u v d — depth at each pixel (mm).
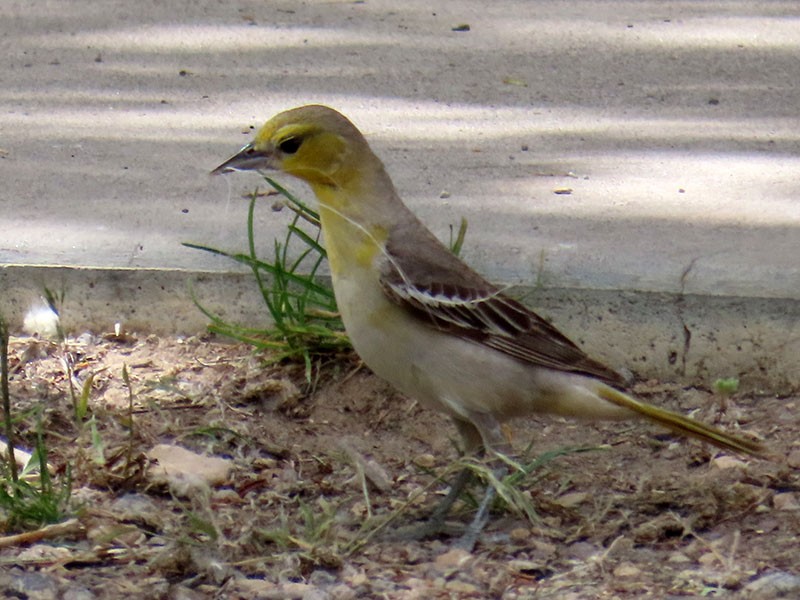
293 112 9852
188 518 9461
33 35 20641
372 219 9758
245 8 21984
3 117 17109
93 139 16266
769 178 14945
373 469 10406
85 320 12594
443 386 9672
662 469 10680
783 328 11539
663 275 12188
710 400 11539
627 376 11828
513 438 11234
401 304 9523
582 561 9148
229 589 8633
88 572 8836
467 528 9625
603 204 14148
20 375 11828
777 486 10250
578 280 12094
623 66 19094
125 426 11016
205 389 11789
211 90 18172
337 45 20094
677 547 9344
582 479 10516
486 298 9625
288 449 11008
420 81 18484
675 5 22344
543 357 9641
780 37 20406
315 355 12047
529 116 17125
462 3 22422
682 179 14938
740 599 8461
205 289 12430
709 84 18344
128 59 19531
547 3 22469
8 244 13047
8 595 8461
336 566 9047
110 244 13070
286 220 13727
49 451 10633
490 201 14227
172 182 14828
